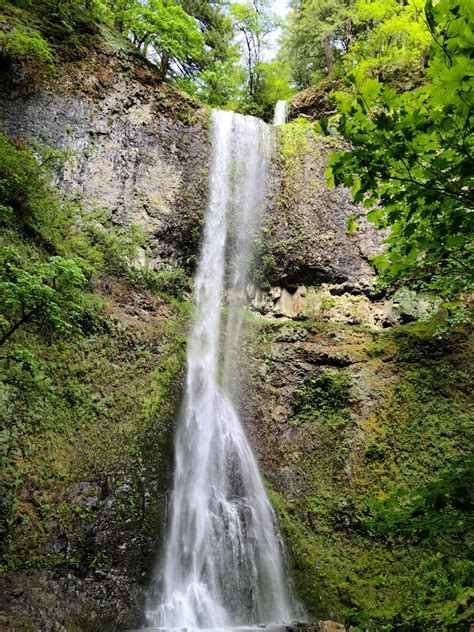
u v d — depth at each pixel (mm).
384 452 11781
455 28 2455
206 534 9328
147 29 18906
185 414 11641
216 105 23406
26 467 7801
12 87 13141
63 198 13109
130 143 15031
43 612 6176
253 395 13547
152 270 14477
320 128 2953
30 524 7227
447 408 12070
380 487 11219
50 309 5957
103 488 8586
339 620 8625
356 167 3014
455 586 5305
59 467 8250
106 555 7734
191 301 15172
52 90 13898
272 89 25312
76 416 9391
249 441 12508
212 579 8750
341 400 13039
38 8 14914
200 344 14078
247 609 8625
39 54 13031
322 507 11195
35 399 8438
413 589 8555
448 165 2770
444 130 2588
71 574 7148
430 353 13094
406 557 9688
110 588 7355
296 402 13320
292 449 12500
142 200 14828
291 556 10016
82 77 14656
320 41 24797
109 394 10430
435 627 2977
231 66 25062
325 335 14461
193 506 9680
